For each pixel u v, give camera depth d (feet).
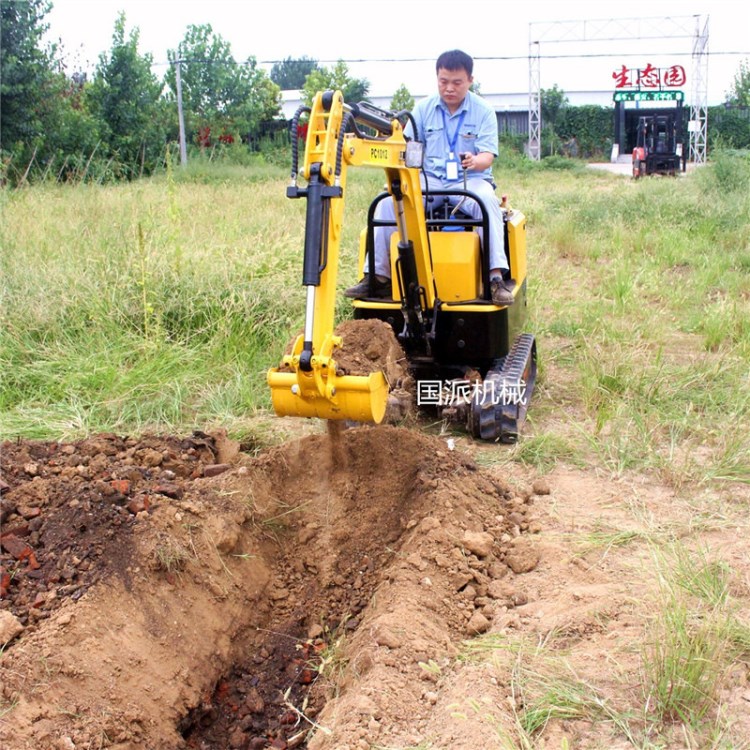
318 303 14.02
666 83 127.85
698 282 35.55
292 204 46.52
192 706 13.04
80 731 11.44
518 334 23.11
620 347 25.84
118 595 13.38
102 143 71.82
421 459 17.35
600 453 19.17
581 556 15.28
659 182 69.97
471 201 20.80
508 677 11.96
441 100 21.20
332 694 13.06
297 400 14.29
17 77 64.44
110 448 17.87
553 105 158.81
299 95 148.46
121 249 27.68
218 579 14.76
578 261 42.68
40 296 24.85
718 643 11.85
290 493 17.33
